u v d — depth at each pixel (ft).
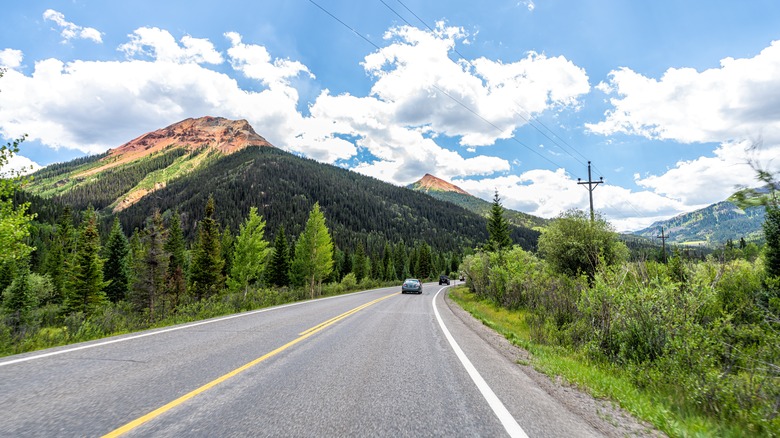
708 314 23.40
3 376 15.12
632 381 18.44
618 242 75.05
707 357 18.39
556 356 23.63
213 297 56.44
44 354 19.66
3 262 44.65
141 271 95.76
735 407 13.92
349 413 11.63
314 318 39.55
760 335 18.95
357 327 33.88
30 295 112.57
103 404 11.85
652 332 22.07
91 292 121.70
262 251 121.80
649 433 11.05
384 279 287.48
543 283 53.72
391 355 21.57
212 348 21.94
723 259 25.73
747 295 29.40
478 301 80.12
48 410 11.19
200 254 129.18
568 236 77.30
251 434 9.71
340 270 273.54
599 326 26.63
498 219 145.89
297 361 19.16
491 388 15.07
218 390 13.74
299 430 10.11
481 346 26.32
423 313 50.88
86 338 30.94
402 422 10.96
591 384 16.49
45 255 195.72
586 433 10.64
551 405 13.21
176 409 11.55
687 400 15.05
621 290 25.93
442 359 20.93
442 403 12.94
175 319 40.40
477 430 10.49
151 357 19.24
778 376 14.99
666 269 27.14
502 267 72.08
